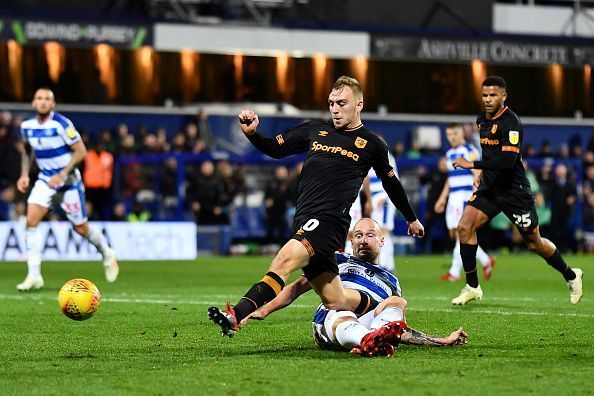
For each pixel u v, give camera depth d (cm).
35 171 2458
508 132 1844
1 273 2958
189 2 4097
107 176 3822
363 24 4247
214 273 3017
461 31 4331
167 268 3253
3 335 1477
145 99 4169
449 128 2683
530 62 4325
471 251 1923
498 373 1109
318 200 1223
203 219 3962
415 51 4219
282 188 4022
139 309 1870
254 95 4262
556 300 2100
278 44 4119
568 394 994
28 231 2308
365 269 1276
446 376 1088
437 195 4038
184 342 1390
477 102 4509
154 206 3944
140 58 4147
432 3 4312
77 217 2359
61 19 3812
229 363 1186
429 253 4228
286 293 1284
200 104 4228
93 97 4112
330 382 1054
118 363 1198
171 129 4200
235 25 4097
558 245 4272
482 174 1912
